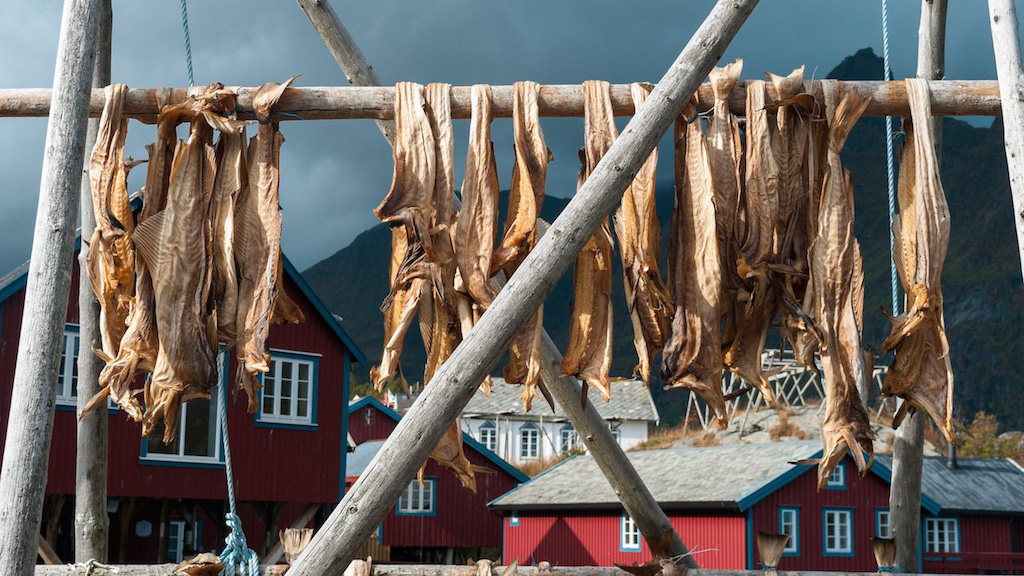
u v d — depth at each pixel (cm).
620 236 543
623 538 2547
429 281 515
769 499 2347
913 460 724
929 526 2512
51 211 446
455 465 535
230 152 530
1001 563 2469
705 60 484
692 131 534
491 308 460
